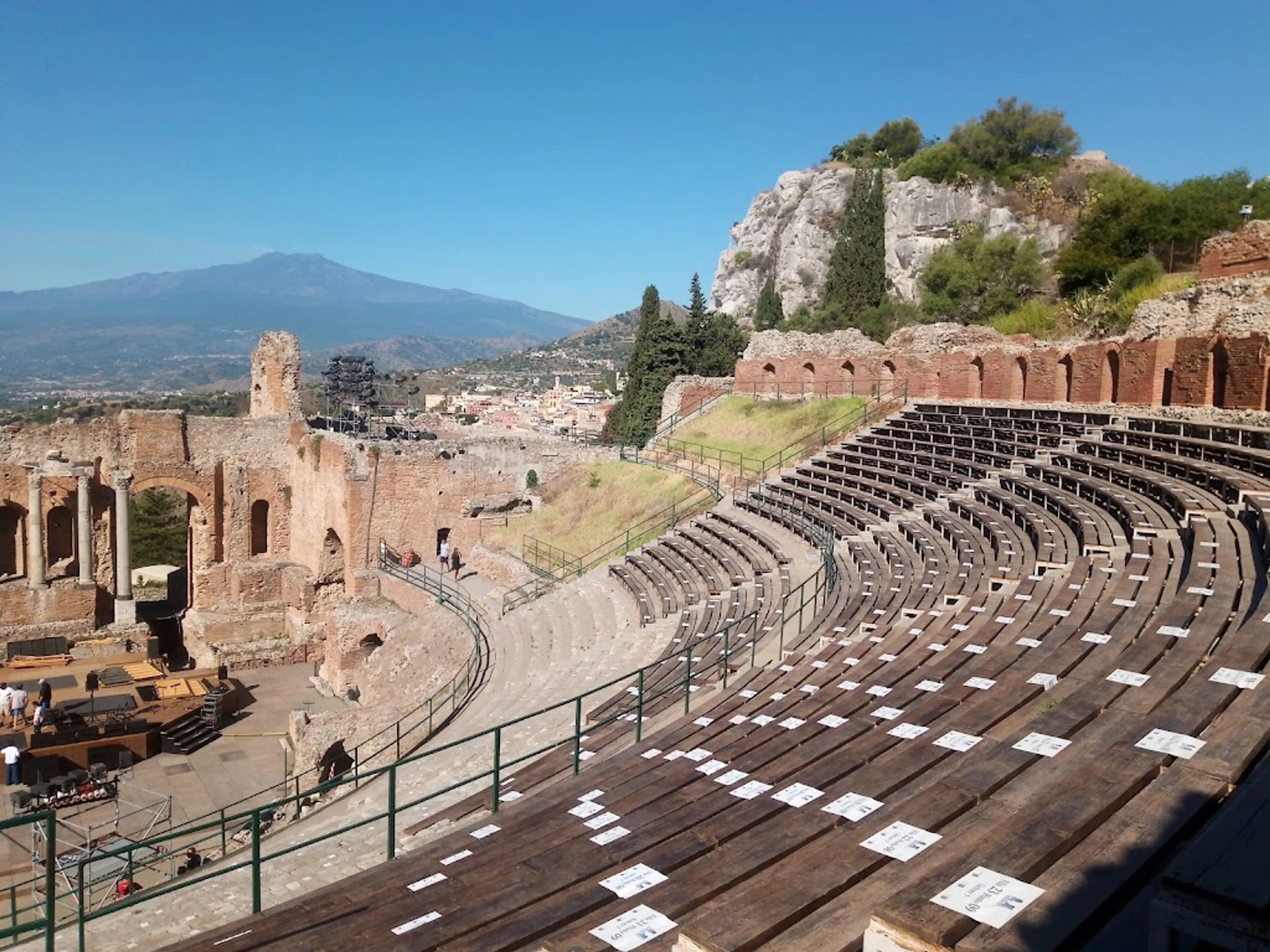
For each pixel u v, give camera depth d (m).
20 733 30.52
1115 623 12.45
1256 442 21.11
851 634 17.72
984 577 18.45
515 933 7.24
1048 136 83.25
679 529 34.56
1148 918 5.32
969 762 8.16
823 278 98.25
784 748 11.46
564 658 26.30
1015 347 36.38
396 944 7.54
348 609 40.97
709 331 64.00
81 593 43.72
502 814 11.77
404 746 23.92
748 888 6.47
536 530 43.72
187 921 13.56
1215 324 26.72
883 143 106.00
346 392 55.44
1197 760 7.04
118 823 25.28
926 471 29.36
